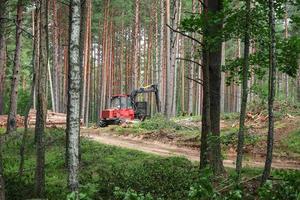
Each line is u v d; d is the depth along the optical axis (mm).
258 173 14141
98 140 26109
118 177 12367
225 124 28781
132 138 27859
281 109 29203
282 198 8703
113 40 54062
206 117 13250
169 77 33969
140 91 37281
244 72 11922
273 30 11047
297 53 12039
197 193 8055
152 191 11320
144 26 58000
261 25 11828
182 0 45938
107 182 12023
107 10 47969
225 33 12070
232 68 13523
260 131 24859
